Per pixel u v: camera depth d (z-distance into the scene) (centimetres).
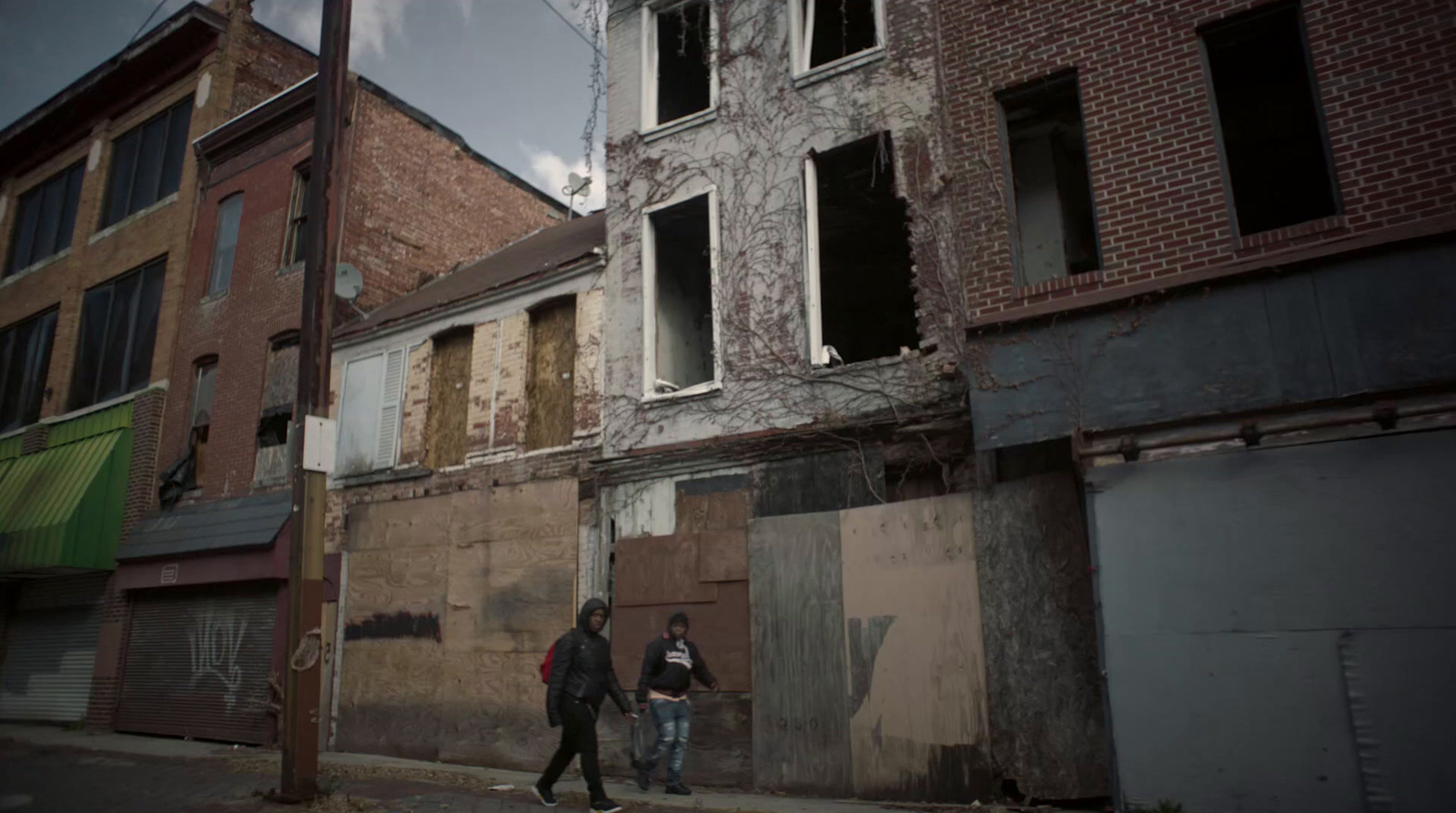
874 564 905
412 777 1004
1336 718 612
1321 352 689
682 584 1025
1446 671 589
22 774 1022
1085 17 883
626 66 1310
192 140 1917
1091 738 758
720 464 1063
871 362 987
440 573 1280
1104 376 771
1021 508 832
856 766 870
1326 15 762
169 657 1559
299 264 1631
